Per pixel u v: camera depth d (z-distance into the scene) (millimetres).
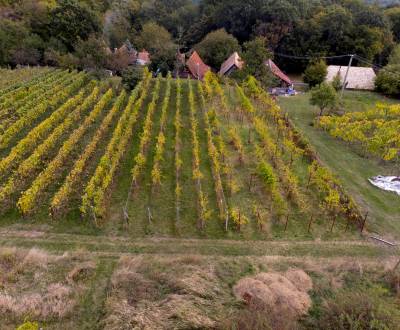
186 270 17719
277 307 15492
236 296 16344
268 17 68688
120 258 18656
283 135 33719
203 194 24516
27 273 17281
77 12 60125
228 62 58688
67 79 45969
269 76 48375
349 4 78125
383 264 19047
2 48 56406
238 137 31594
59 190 23938
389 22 71375
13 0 68562
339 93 50781
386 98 50906
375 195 25703
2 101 39469
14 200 23141
